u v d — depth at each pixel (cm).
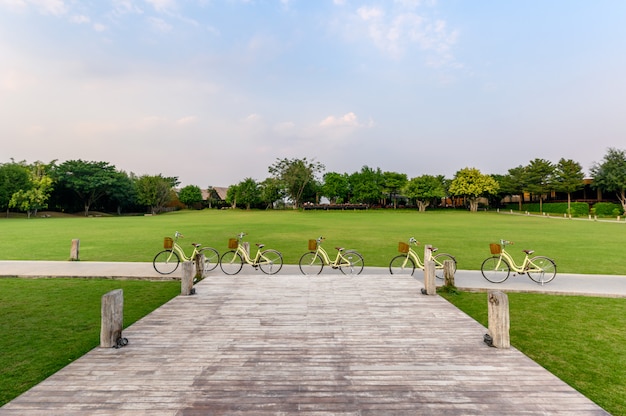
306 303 680
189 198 7988
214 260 1208
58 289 838
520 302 735
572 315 650
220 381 373
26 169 5403
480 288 820
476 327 545
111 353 446
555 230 2439
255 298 715
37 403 330
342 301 693
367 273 999
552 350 497
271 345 475
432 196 6531
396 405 328
